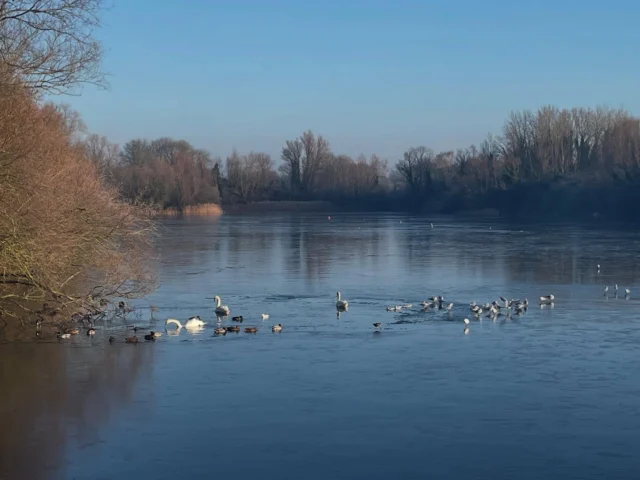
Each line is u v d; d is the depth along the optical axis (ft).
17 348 82.28
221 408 61.57
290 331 92.58
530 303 114.93
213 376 71.05
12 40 73.05
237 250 206.18
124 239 105.40
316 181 579.07
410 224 355.77
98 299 103.81
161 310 108.58
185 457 51.70
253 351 81.25
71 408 61.67
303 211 562.25
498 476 48.75
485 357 78.33
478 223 360.07
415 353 80.28
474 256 188.85
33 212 75.36
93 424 57.88
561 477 48.57
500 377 70.54
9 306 98.43
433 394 65.21
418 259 181.98
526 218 406.62
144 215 117.19
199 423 58.08
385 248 213.46
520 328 94.12
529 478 48.42
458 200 503.61
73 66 75.72
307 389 66.74
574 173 418.10
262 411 60.80
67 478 48.47
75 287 99.86
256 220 403.34
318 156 581.53
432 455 52.03
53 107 110.83
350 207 569.23
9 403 62.95
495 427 57.16
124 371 72.79
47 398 64.28
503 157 480.64
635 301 116.26
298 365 75.15
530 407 61.72
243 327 94.53
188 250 205.77
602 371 72.64
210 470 49.70
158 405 62.39
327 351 81.20
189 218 424.05
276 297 121.70
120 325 96.48
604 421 58.44
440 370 73.10
